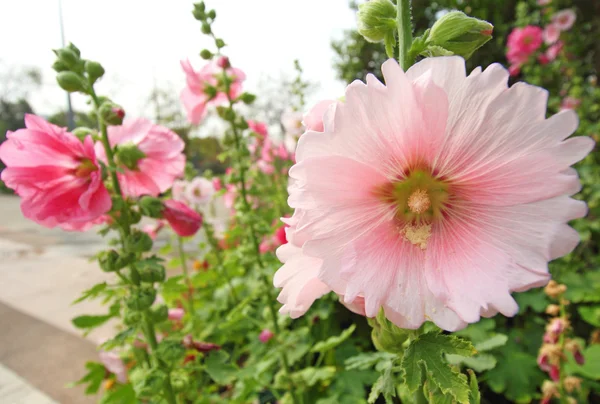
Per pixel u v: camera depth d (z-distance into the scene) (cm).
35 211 21
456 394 11
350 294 11
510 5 117
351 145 12
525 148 11
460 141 12
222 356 27
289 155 70
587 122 70
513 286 11
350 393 38
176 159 27
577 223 59
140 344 30
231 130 37
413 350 12
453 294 12
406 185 13
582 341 41
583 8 95
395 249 13
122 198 23
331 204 12
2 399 55
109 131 25
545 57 81
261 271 36
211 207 75
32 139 20
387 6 14
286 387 36
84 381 32
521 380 39
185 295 54
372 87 11
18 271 121
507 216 12
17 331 76
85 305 87
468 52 14
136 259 24
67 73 22
